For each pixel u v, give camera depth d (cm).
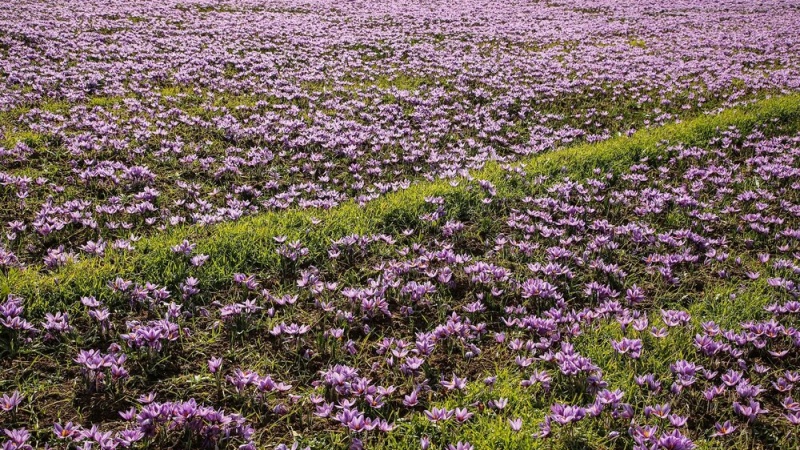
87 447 345
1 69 1379
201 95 1319
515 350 489
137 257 590
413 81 1574
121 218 721
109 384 429
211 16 2459
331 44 2012
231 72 1561
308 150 1016
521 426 388
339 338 498
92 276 545
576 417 377
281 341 497
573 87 1555
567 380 443
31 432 384
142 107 1180
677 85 1569
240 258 613
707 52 2112
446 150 1069
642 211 773
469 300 571
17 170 830
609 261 657
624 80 1628
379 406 414
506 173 892
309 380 456
